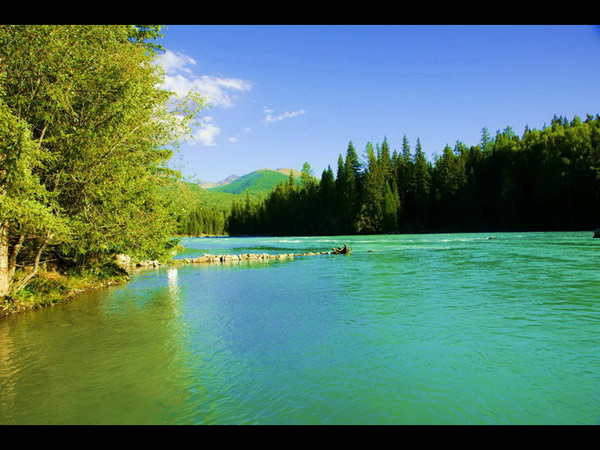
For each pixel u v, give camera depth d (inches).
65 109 463.5
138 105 520.4
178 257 1485.0
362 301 491.5
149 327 388.8
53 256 646.5
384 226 3570.4
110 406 219.0
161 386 244.7
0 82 390.6
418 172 3811.5
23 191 398.0
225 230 6323.8
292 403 218.5
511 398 219.0
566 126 3673.7
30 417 207.6
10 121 365.1
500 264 860.0
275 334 353.7
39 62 415.8
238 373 262.8
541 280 619.8
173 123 623.2
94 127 488.4
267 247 2080.5
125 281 768.9
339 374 257.3
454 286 588.7
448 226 3531.0
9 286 480.7
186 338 347.9
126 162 532.4
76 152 474.6
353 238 2874.0
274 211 4724.4
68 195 502.9
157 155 636.1
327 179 4165.8
